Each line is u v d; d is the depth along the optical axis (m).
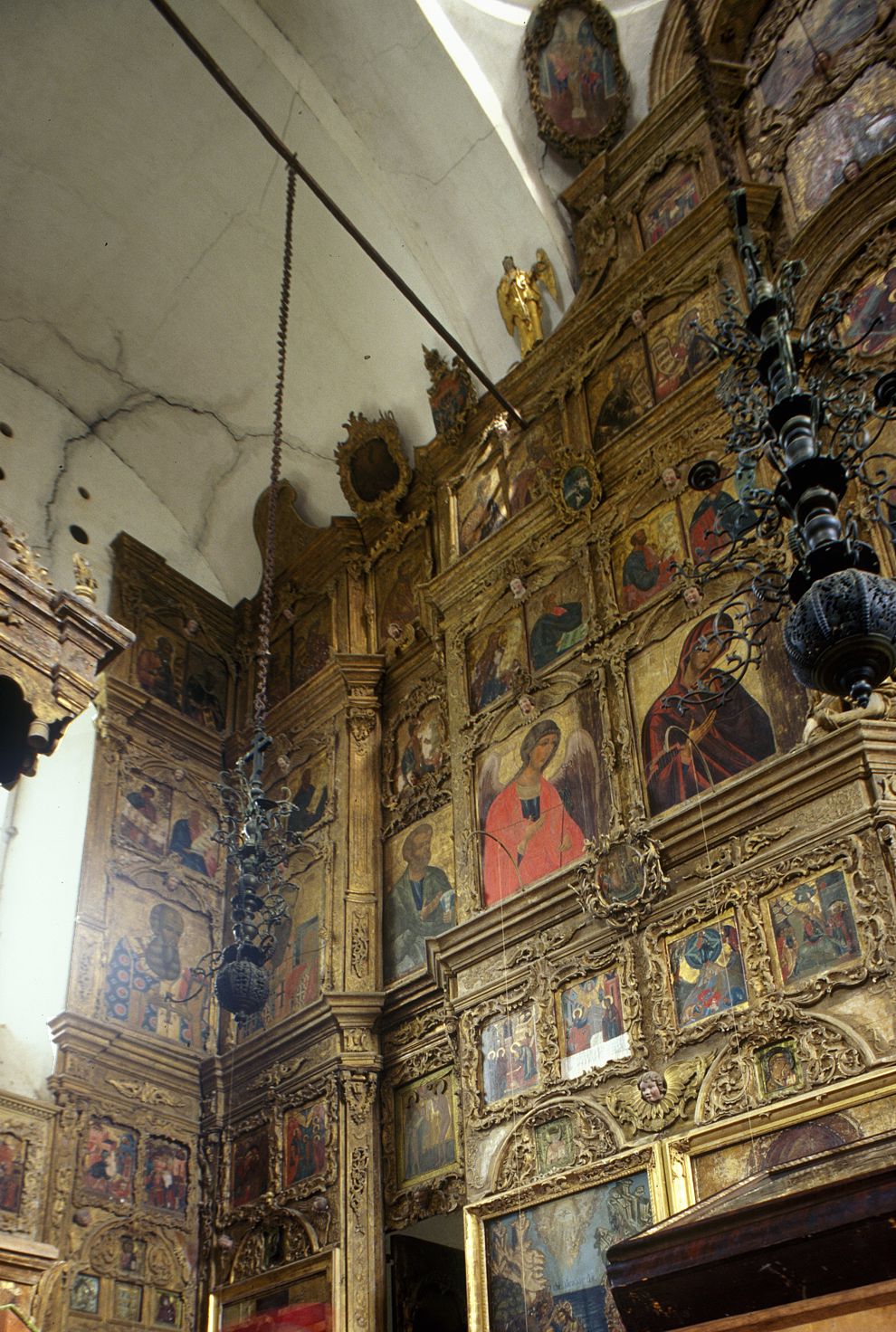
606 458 13.97
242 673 18.72
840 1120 8.91
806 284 12.41
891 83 12.93
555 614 13.87
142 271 17.86
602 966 11.30
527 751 13.35
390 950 14.28
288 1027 14.23
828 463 6.12
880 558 10.46
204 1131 14.75
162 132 16.59
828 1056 9.22
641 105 16.17
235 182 16.94
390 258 16.89
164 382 18.78
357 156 16.36
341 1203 12.62
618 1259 3.70
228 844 11.55
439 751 14.97
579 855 12.15
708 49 15.39
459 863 13.47
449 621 15.25
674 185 15.07
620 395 14.40
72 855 15.57
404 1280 12.91
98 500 18.45
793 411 6.42
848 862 9.73
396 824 15.09
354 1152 12.91
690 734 11.70
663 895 11.05
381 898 14.72
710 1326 3.35
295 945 15.12
